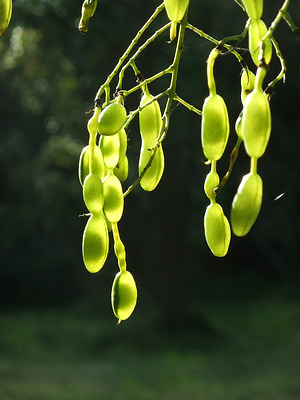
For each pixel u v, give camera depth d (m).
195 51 8.88
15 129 15.41
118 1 9.41
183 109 9.23
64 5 10.00
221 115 0.99
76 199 12.28
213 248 1.06
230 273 17.22
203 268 16.83
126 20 9.52
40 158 13.25
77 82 11.77
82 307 15.02
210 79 1.00
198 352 11.12
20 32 11.79
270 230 12.23
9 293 15.87
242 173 9.93
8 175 14.95
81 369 9.97
